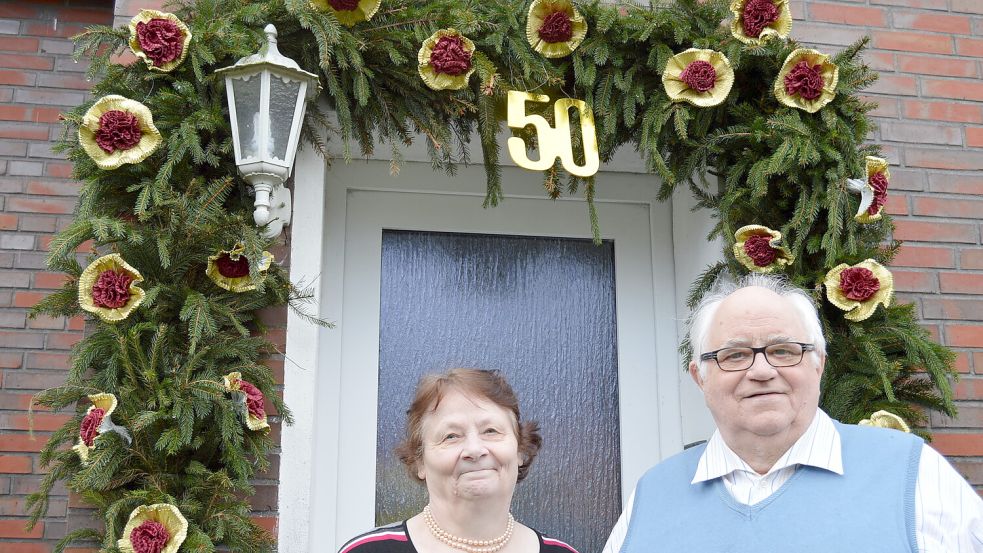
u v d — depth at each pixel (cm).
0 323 358
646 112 273
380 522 292
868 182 267
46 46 378
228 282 241
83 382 228
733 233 278
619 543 208
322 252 288
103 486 216
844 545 173
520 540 193
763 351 187
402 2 264
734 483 192
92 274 228
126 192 243
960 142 317
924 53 322
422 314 310
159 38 243
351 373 298
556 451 309
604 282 324
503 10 270
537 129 268
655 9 281
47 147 372
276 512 248
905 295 304
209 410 226
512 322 316
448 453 184
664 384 314
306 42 259
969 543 174
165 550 214
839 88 277
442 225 314
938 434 296
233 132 240
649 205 326
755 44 273
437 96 266
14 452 352
